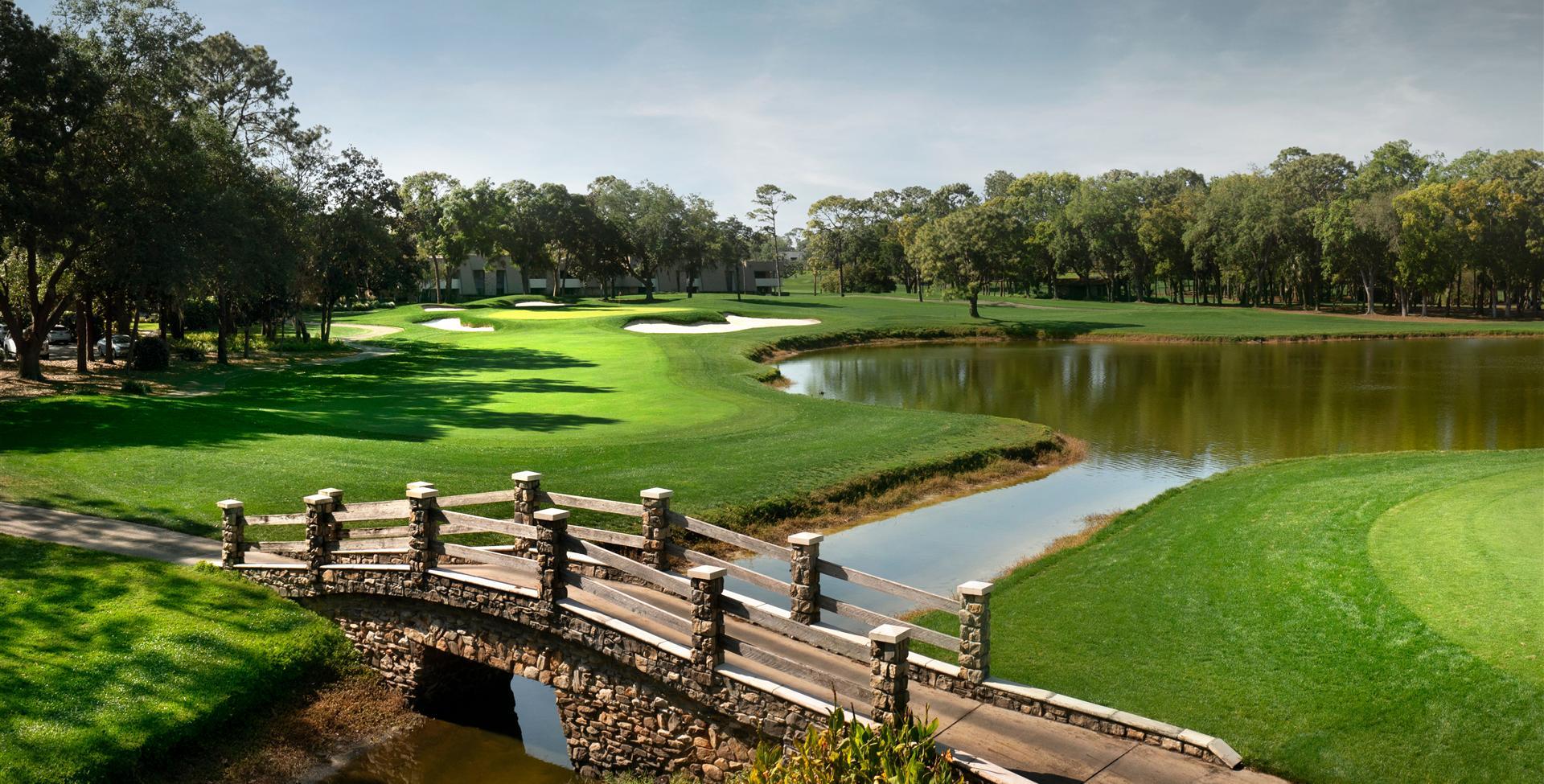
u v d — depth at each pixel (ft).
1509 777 32.12
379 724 44.47
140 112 142.41
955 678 36.09
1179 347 248.11
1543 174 335.67
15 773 33.60
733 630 41.45
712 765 37.01
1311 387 163.32
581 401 128.98
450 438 94.99
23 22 124.06
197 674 41.83
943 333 273.54
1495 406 139.33
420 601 45.50
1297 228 347.36
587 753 40.98
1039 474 95.40
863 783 22.80
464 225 375.25
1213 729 36.65
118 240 134.41
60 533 55.57
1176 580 54.90
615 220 413.18
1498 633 40.52
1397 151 404.98
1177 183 532.32
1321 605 47.19
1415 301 405.18
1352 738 35.24
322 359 196.85
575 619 40.22
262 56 202.90
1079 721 33.73
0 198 119.85
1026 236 395.14
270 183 186.29
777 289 511.40
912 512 80.07
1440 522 57.62
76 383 140.15
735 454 90.07
